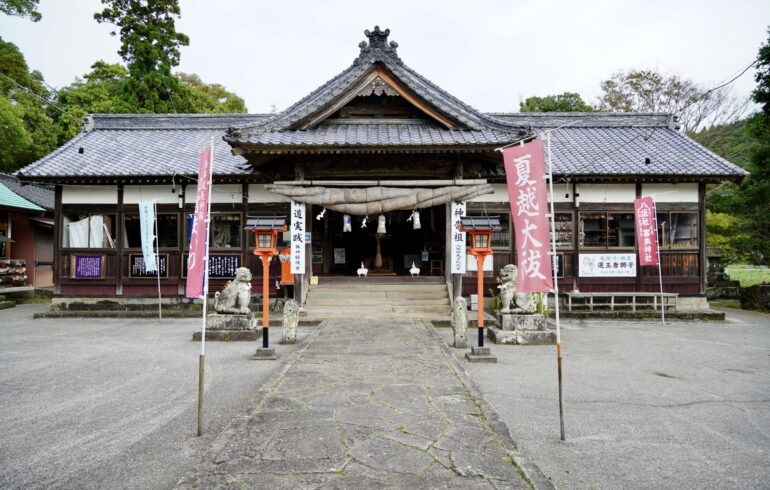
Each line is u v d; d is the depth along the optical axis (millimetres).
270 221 8625
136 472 4012
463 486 3443
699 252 14562
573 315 13633
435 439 4344
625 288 14516
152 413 5500
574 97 34000
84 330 11562
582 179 14141
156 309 14461
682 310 14258
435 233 18672
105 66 32406
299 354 8055
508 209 14539
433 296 13789
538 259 5598
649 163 14516
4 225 18234
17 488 3740
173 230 14789
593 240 14703
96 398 6094
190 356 8516
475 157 13047
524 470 3703
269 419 4863
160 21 28359
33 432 4934
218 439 4340
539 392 6312
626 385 6715
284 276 14234
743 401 6031
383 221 13594
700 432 4965
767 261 18078
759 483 3852
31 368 7688
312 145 11594
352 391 5871
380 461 3867
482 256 8445
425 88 13195
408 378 6492
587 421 5230
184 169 14359
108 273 14656
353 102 13766
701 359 8469
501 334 9695
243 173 13961
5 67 25141
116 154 15734
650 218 12922
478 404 5375
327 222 18734
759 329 12016
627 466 4129
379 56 12641
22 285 18953
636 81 31828
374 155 12820
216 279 14531
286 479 3553
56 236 14656
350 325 11359
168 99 27453
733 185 21469
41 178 13875
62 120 26219
